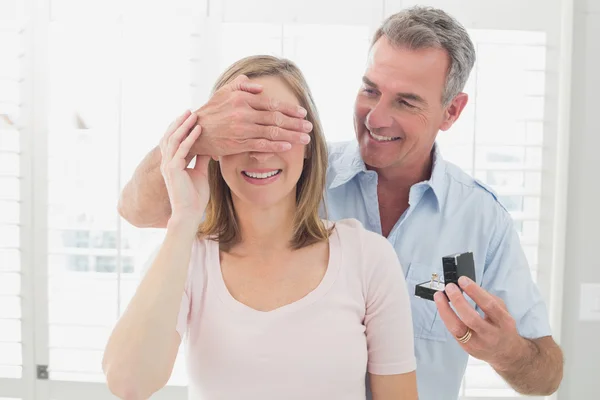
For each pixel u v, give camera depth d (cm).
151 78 171
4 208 176
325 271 104
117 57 170
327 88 169
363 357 101
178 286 96
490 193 134
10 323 178
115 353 94
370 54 118
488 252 133
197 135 97
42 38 171
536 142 175
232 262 105
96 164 174
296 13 169
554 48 172
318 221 107
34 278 176
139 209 112
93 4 171
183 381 177
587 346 179
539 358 123
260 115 94
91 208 175
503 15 171
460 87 121
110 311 177
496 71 172
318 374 97
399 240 127
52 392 179
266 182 98
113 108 172
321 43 169
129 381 93
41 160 173
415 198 124
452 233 129
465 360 133
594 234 178
